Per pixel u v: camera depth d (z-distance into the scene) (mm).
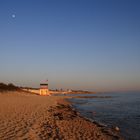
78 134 12859
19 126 13328
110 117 26219
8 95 59656
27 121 15570
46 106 32312
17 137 10406
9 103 32250
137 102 62719
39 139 10352
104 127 17641
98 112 32250
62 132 12883
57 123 16391
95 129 15820
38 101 44688
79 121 19234
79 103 56625
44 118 18188
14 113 19766
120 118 25406
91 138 12125
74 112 28703
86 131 14359
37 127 13484
